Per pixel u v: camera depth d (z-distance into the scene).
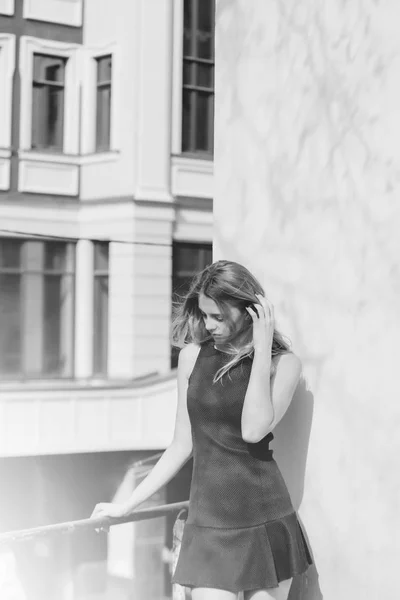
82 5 19.58
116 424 17.31
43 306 18.78
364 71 3.54
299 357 3.77
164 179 19.23
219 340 3.41
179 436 3.52
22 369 18.44
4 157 18.59
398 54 3.42
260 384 3.26
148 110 19.11
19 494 16.72
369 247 3.49
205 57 20.00
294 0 3.83
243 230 4.03
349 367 3.55
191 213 19.56
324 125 3.69
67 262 19.11
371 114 3.51
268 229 3.91
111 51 19.31
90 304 19.09
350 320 3.56
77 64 19.48
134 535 15.69
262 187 3.95
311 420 3.70
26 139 18.84
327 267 3.66
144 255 18.84
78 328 18.98
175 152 19.42
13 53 18.77
